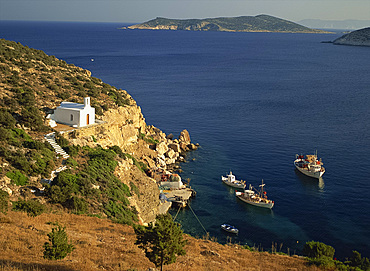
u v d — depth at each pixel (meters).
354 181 80.44
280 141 106.69
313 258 41.12
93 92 88.62
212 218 66.38
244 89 188.50
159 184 77.25
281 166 89.44
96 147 68.12
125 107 89.94
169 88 187.12
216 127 120.75
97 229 42.03
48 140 61.44
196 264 35.09
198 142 106.81
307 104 153.25
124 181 62.53
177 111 140.50
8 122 60.47
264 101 159.38
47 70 93.12
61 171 53.12
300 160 90.38
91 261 31.03
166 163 90.31
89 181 53.09
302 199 72.94
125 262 31.95
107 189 54.75
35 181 50.09
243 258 40.62
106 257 32.62
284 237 60.16
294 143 104.81
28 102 71.06
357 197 73.38
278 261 40.25
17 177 48.28
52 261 29.27
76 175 53.94
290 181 81.25
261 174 85.25
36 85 82.00
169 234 27.22
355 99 162.88
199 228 62.88
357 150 98.44
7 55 89.06
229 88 190.88
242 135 112.56
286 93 178.12
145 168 82.50
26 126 63.84
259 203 70.25
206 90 184.12
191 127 120.81
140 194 63.41
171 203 70.69
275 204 71.38
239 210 69.44
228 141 107.44
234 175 84.69
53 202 47.22
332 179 81.62
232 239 59.62
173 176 78.88
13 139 56.22
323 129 117.44
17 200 44.78
